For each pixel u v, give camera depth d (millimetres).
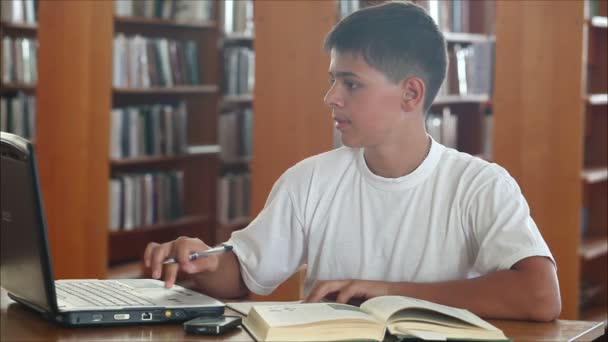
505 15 4020
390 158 1745
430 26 1718
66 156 4406
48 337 1386
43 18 4406
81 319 1446
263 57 3939
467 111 5371
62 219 4418
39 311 1545
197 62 5223
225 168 5652
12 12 4797
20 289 1550
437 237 1734
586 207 4938
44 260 1420
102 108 4363
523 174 4020
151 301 1538
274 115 3926
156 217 4926
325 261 1814
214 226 5387
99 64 4355
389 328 1351
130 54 4672
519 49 3996
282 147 3914
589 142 4965
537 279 1579
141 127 4805
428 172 1749
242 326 1463
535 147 3994
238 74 5410
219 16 5273
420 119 1742
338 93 1686
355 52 1661
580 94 3902
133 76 4695
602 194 4945
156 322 1486
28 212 1435
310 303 1496
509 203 1692
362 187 1795
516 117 4023
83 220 4395
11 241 1540
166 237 5301
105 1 4332
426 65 1700
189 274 1893
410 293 1582
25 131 4898
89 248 4406
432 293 1584
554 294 1576
